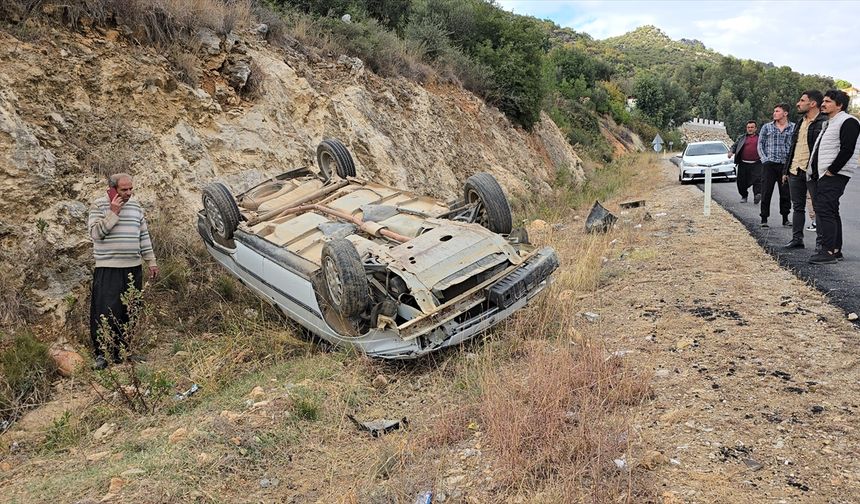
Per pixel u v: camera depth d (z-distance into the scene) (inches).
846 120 270.4
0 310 239.1
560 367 193.8
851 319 215.0
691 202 544.7
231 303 306.2
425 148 590.9
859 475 133.1
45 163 278.4
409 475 154.1
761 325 221.1
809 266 285.4
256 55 462.3
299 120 459.2
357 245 242.1
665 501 131.0
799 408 163.0
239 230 277.0
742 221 420.2
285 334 264.4
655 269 315.6
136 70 352.8
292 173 346.9
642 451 150.6
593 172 1146.7
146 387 229.6
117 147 322.3
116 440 193.9
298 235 258.1
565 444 154.7
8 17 312.7
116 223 245.9
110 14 357.4
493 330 243.4
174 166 344.8
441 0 827.4
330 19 603.8
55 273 262.7
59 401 223.9
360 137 494.6
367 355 223.8
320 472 162.9
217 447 169.6
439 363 225.6
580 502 134.6
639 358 207.0
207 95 390.3
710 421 161.5
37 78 302.8
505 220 259.1
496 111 829.8
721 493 132.1
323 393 204.4
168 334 277.4
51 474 173.2
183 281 301.6
